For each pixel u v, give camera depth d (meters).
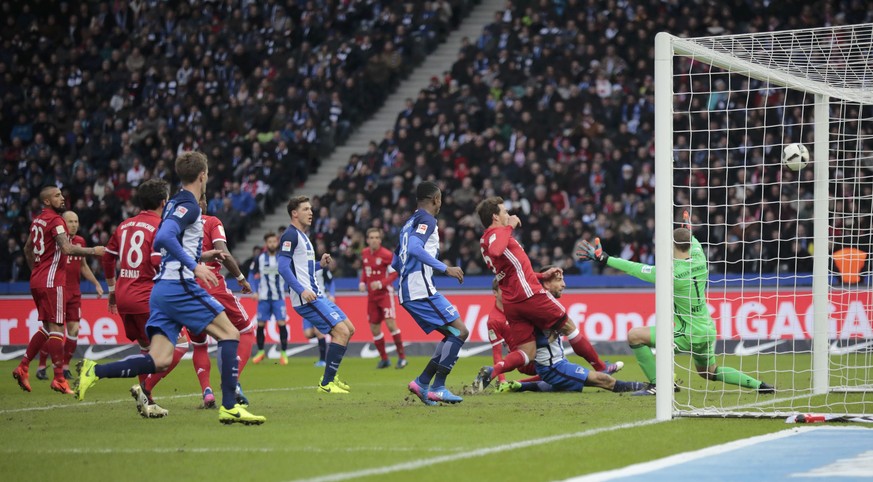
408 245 23.14
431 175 56.12
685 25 60.25
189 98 65.31
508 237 24.64
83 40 70.75
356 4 68.31
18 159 64.62
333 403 24.03
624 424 18.67
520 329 25.48
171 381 33.41
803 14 59.03
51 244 29.28
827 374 25.97
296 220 26.80
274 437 17.09
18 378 29.00
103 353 49.88
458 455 14.70
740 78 56.72
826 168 26.16
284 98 63.81
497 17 63.81
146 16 70.25
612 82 58.72
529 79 59.47
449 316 23.25
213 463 14.23
